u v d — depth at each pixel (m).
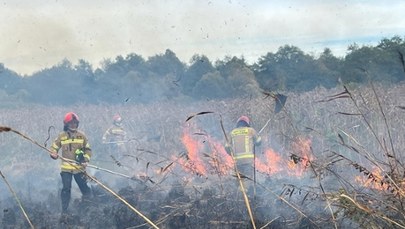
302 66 40.03
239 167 10.21
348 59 34.56
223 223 7.39
